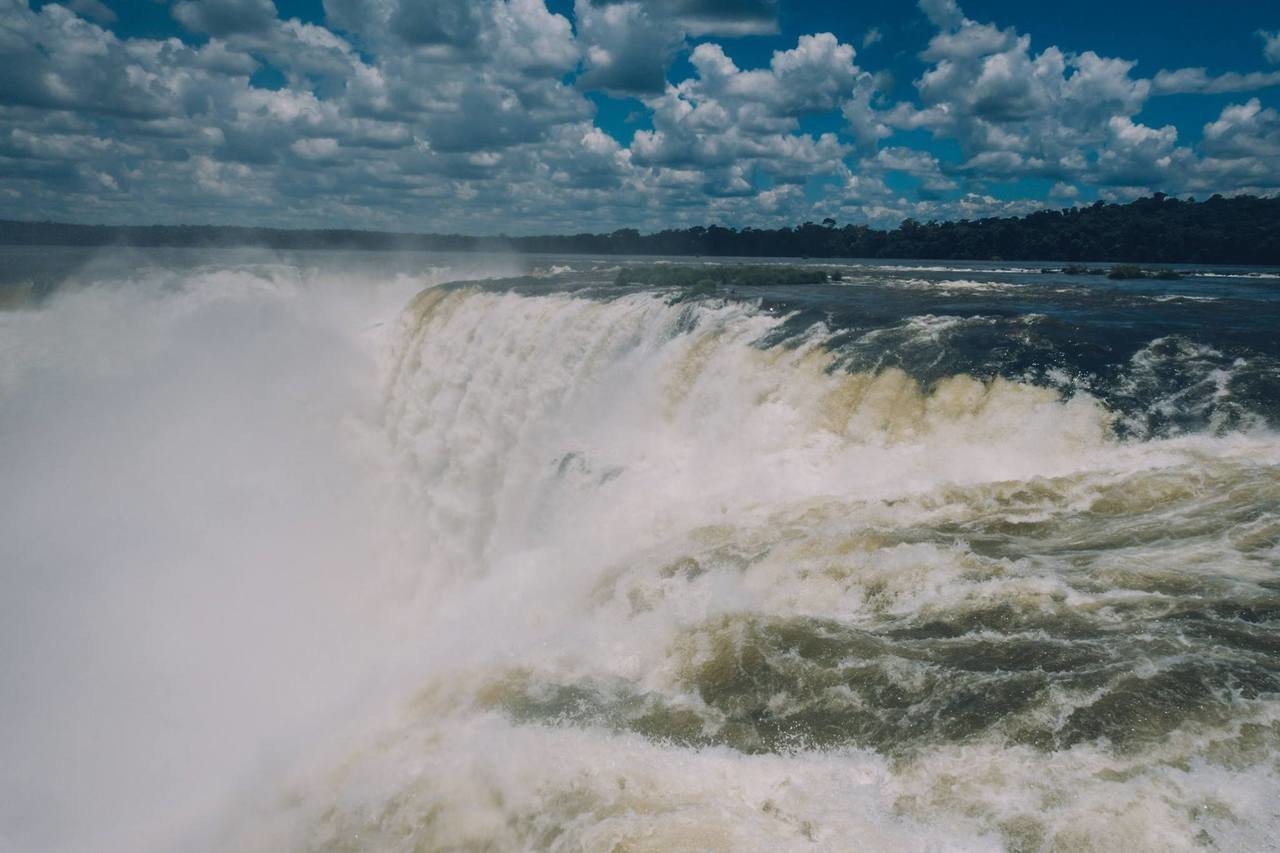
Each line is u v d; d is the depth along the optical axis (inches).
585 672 402.9
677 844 277.3
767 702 346.9
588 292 1179.9
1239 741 276.1
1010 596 382.3
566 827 301.7
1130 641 334.6
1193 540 411.5
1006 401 620.7
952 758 293.0
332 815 362.3
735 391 753.0
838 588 418.9
